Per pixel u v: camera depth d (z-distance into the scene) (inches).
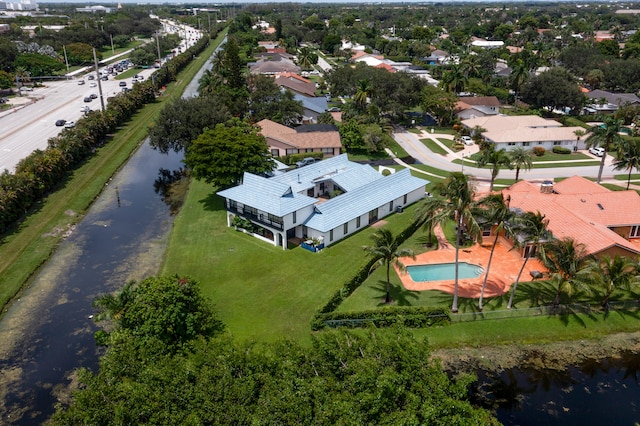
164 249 2260.1
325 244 2236.7
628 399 1381.6
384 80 4640.8
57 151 3093.0
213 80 4687.5
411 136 4291.3
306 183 2664.9
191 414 1058.7
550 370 1496.1
